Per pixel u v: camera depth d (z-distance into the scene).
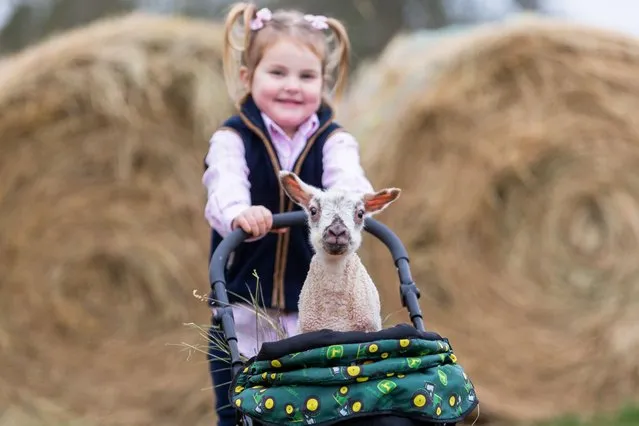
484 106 12.43
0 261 11.98
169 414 11.89
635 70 12.66
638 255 12.55
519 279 12.61
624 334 12.16
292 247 5.95
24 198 12.05
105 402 11.85
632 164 12.69
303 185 5.20
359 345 4.39
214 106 12.09
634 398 12.02
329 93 6.62
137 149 12.20
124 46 12.07
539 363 12.21
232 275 6.01
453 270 12.38
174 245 12.30
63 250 12.13
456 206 12.38
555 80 12.54
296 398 4.39
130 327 12.21
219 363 5.90
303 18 6.20
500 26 12.61
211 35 12.33
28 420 11.57
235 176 5.80
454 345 12.24
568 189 12.69
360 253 12.08
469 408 4.59
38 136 12.05
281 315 5.93
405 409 4.40
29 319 11.99
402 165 12.34
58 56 11.94
